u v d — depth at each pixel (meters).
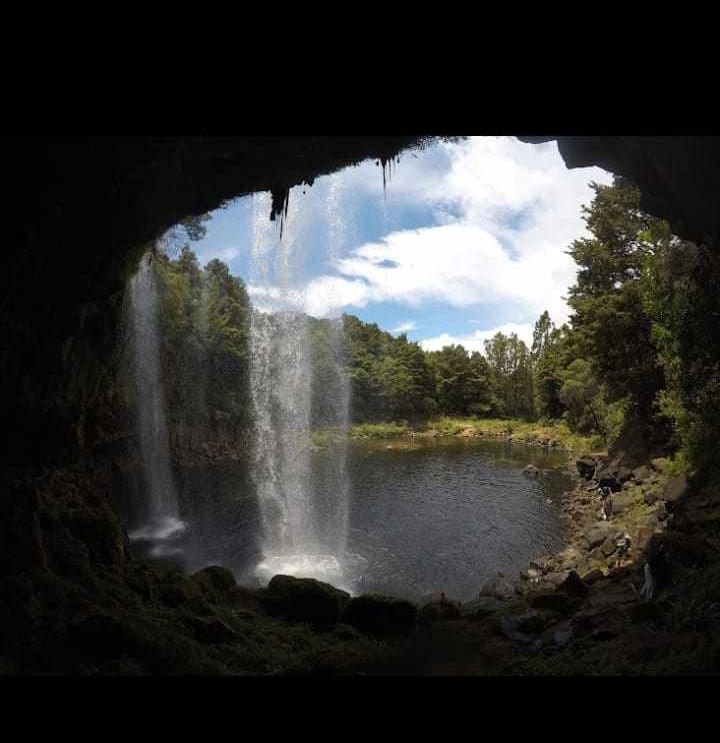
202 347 40.47
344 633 9.87
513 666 7.49
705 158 7.74
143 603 9.74
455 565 16.98
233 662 7.93
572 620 9.12
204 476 32.06
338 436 50.44
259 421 45.53
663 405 20.28
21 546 8.55
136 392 32.00
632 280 25.81
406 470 33.69
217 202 11.42
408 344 66.81
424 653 8.53
